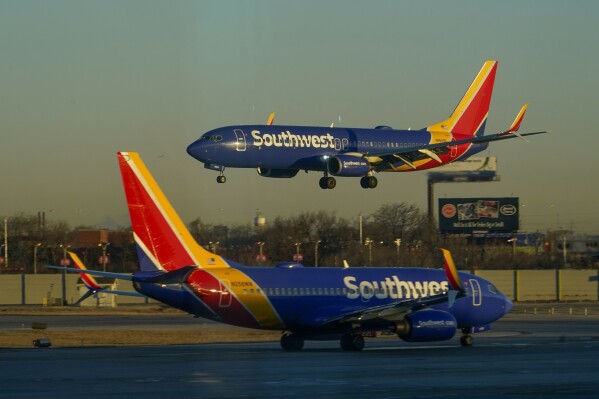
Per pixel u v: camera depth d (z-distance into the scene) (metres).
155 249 146.25
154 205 146.00
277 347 162.88
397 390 98.31
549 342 174.50
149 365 123.12
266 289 151.62
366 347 164.50
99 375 110.88
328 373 114.44
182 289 146.25
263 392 95.94
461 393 96.25
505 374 114.12
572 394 95.81
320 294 155.50
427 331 155.12
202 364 125.25
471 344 167.50
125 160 144.62
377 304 159.75
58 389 97.81
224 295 148.25
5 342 177.50
